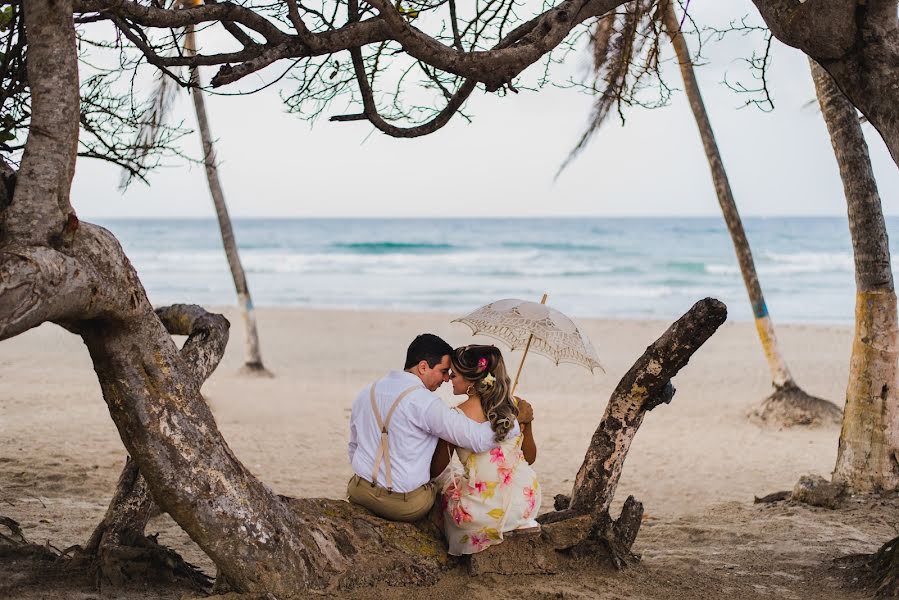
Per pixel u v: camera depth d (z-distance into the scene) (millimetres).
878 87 4375
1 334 2766
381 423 4160
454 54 4203
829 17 4316
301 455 10750
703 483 10016
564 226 90500
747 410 13898
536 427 12961
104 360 3404
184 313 5691
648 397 4602
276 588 3658
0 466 8875
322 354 20672
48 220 3037
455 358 4156
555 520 4598
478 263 51406
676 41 12992
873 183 7496
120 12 3627
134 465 4809
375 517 4207
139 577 4434
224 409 13508
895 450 7582
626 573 4480
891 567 4703
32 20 3076
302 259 55000
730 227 13719
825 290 38375
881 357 7566
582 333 4414
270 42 4152
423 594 3936
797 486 7930
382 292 38875
